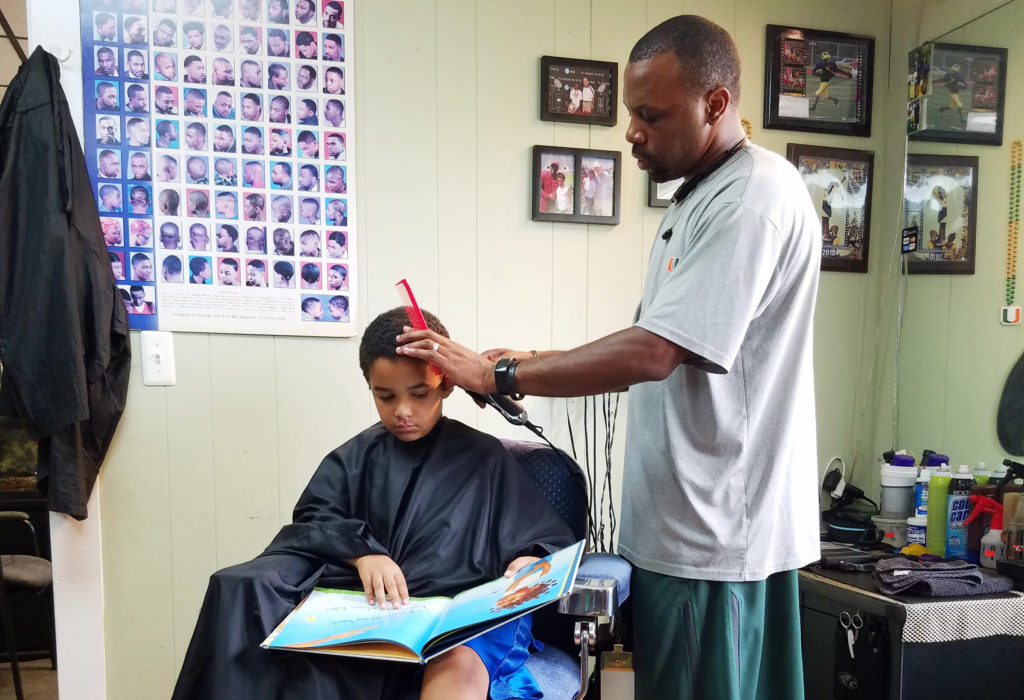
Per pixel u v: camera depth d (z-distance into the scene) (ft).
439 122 6.36
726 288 3.19
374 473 4.07
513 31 6.48
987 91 6.06
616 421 6.81
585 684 3.57
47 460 5.34
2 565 6.92
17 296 5.13
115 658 5.83
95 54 5.65
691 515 3.56
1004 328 5.82
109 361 5.44
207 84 5.85
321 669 3.07
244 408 6.03
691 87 3.43
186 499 5.93
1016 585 5.08
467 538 3.84
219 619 3.15
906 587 4.93
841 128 7.21
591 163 6.64
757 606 3.59
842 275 7.37
